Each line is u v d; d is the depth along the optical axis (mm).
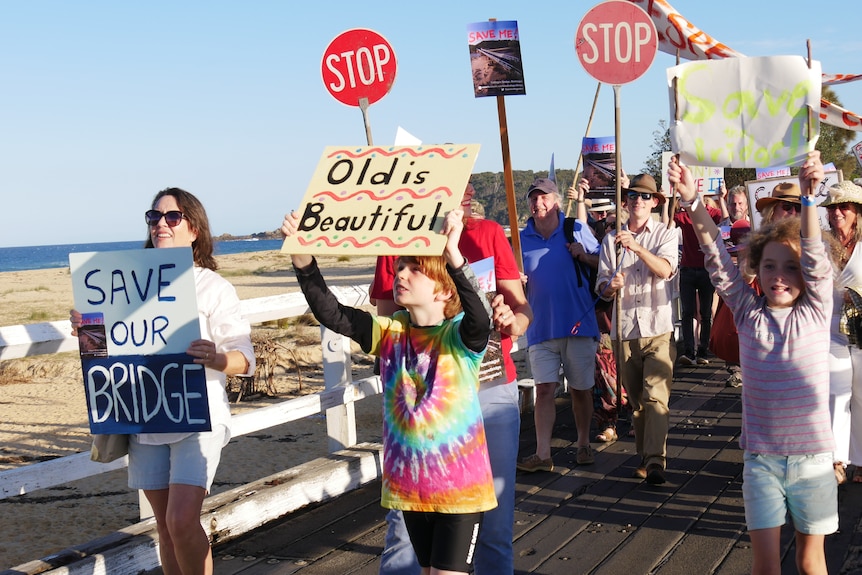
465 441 3295
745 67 4645
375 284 4305
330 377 6629
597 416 7809
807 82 4562
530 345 6895
